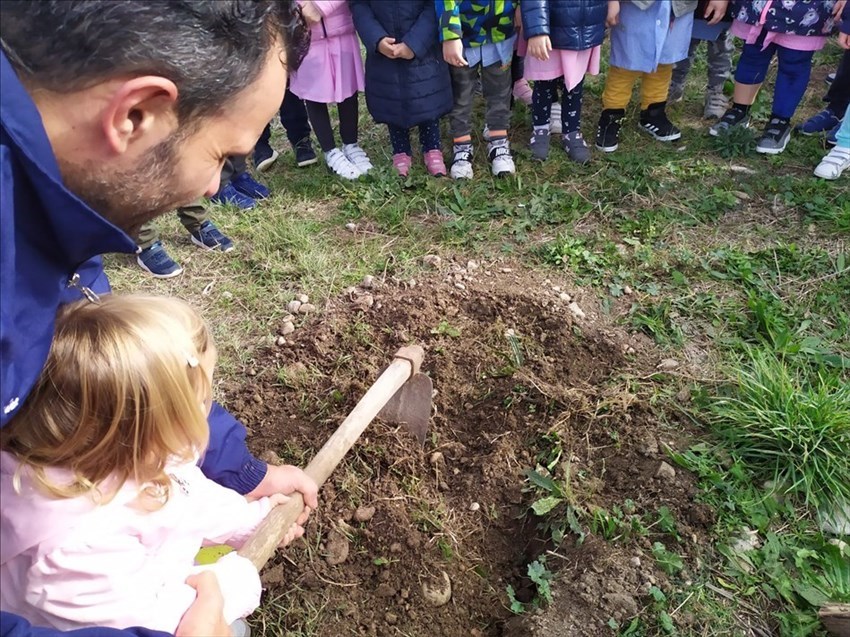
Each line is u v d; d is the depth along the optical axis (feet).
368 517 7.49
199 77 3.05
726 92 16.89
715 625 6.32
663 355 9.25
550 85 14.03
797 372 8.68
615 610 6.41
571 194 13.11
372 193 13.29
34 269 3.14
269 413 8.77
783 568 6.69
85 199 3.30
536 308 9.95
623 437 8.00
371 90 13.64
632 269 10.93
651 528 7.09
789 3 13.14
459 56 12.73
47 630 3.37
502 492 7.68
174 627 4.31
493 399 8.72
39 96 2.89
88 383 3.92
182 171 3.42
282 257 11.64
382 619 6.81
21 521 3.95
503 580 7.13
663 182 13.25
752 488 7.43
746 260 10.80
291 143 15.01
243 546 5.38
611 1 13.42
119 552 4.15
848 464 7.53
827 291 10.18
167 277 11.29
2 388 3.00
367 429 8.24
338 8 13.16
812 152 14.15
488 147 14.85
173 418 4.21
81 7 2.72
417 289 10.66
